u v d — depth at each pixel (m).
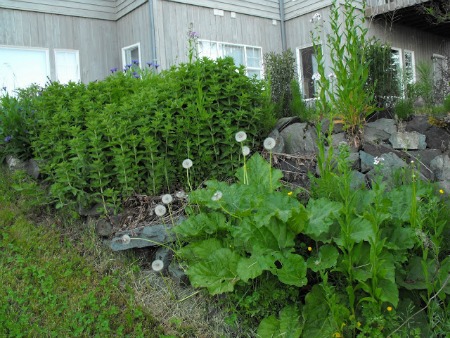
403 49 10.27
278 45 10.46
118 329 2.77
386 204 2.87
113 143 3.66
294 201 2.94
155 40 8.20
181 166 4.00
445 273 2.63
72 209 3.88
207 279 2.87
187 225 3.16
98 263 3.44
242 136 3.49
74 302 2.97
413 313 2.62
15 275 3.16
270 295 2.80
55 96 4.60
